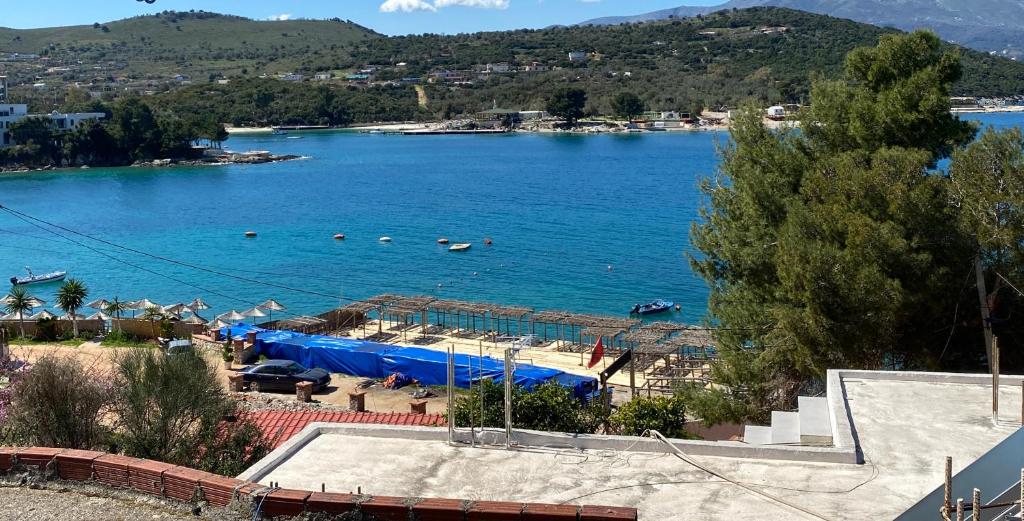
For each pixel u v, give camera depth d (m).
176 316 66.81
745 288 29.53
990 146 24.42
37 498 11.30
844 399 14.91
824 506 11.35
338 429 14.16
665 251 107.19
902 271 24.05
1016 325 24.42
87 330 61.91
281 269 99.50
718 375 29.19
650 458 13.00
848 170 25.92
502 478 12.49
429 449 13.52
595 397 43.38
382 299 71.56
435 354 51.88
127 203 150.88
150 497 11.30
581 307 82.50
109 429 19.47
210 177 191.50
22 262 102.44
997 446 11.98
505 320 76.88
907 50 28.58
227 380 46.16
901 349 25.69
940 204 24.44
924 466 12.38
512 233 121.06
